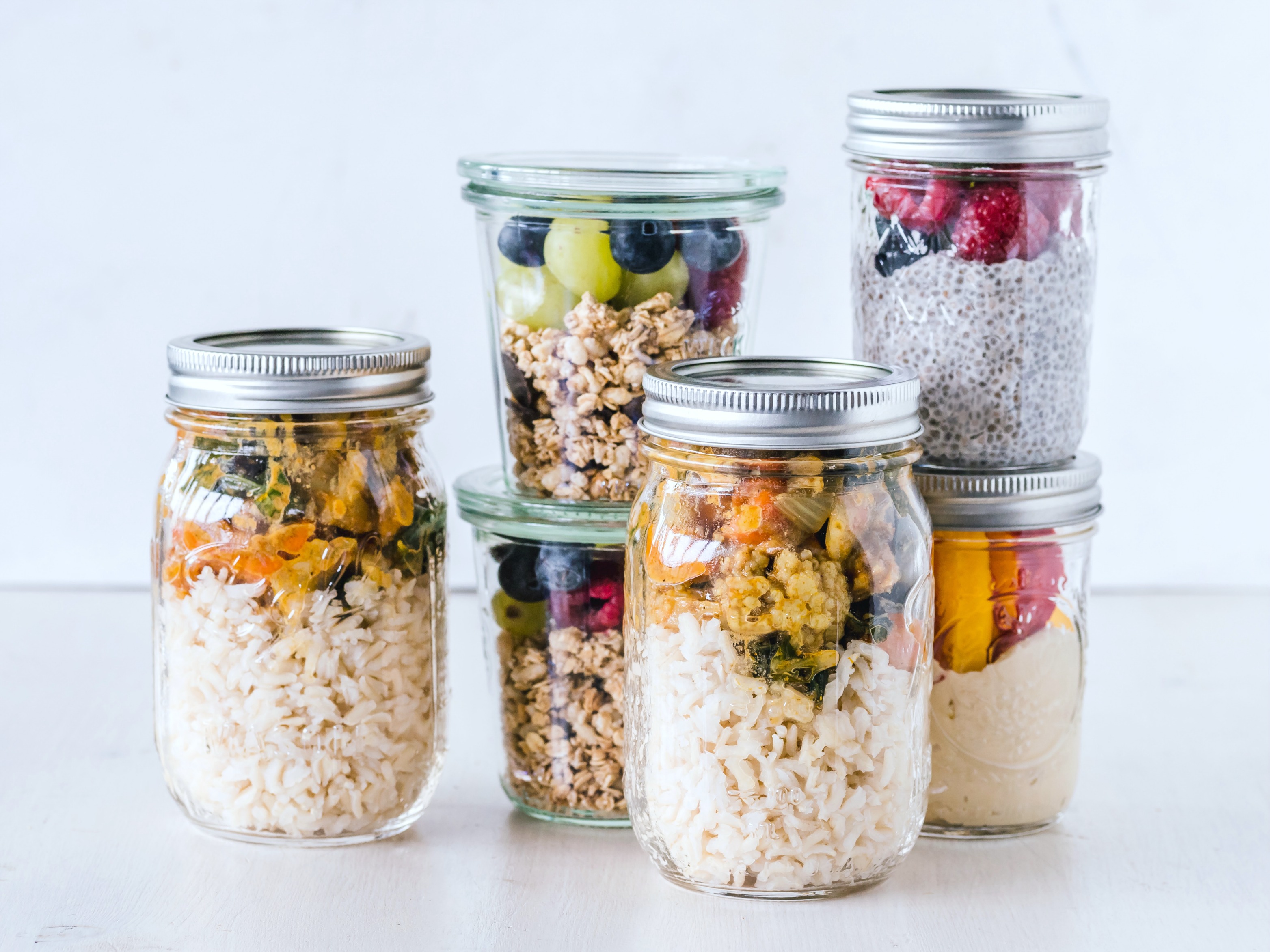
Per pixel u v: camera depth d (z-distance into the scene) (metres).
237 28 1.29
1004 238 0.78
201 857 0.82
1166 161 1.29
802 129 1.29
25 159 1.32
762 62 1.28
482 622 0.90
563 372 0.81
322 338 0.87
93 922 0.73
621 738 0.85
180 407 0.78
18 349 1.36
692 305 0.81
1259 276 1.30
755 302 0.87
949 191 0.79
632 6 1.28
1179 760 0.98
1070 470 0.80
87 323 1.35
